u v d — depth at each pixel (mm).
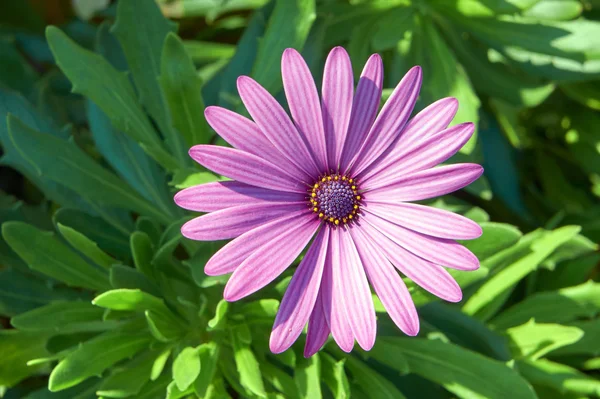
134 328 334
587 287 360
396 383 357
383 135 302
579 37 363
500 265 348
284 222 302
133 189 352
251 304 328
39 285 356
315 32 366
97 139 361
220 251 293
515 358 354
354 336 297
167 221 355
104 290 344
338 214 305
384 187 304
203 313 335
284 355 324
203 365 319
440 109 298
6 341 344
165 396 332
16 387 366
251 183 296
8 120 331
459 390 334
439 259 297
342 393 314
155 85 356
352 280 303
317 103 298
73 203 360
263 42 346
